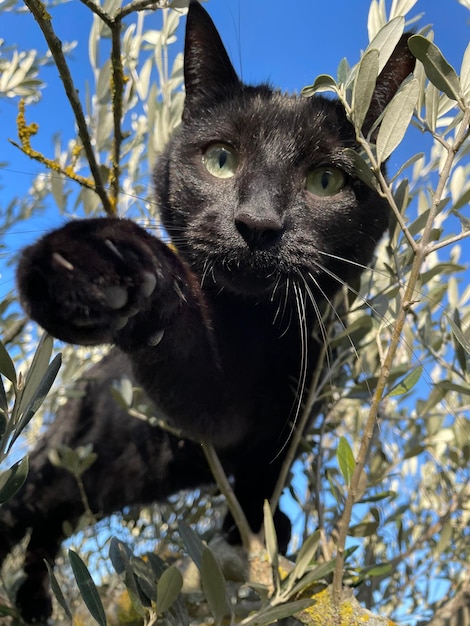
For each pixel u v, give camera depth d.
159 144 0.30
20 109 0.24
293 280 0.22
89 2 0.21
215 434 0.23
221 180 0.24
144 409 0.25
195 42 0.26
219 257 0.22
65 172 0.25
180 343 0.20
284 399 0.26
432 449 0.30
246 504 0.28
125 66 0.31
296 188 0.23
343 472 0.19
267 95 0.26
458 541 0.28
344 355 0.25
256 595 0.23
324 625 0.19
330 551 0.22
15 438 0.14
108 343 0.18
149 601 0.17
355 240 0.24
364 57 0.16
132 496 0.30
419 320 0.29
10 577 0.29
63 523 0.29
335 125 0.24
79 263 0.16
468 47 0.18
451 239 0.16
